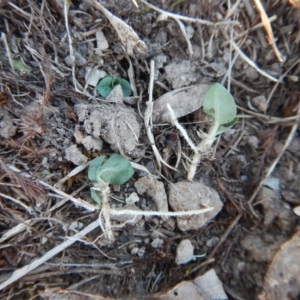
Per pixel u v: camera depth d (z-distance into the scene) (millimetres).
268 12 89
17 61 77
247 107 91
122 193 78
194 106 83
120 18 83
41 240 77
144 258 80
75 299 77
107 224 71
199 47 87
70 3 81
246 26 89
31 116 74
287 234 81
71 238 76
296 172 87
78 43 82
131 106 82
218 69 87
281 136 91
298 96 90
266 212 84
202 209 76
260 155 89
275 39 90
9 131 74
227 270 82
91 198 77
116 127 76
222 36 88
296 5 86
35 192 75
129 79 83
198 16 86
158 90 84
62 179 76
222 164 87
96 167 73
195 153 78
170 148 81
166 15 83
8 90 75
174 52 86
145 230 80
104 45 83
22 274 75
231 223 85
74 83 79
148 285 81
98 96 81
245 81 91
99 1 82
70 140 76
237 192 87
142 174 79
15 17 79
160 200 78
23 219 76
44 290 77
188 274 81
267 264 79
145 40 85
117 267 80
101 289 79
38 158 76
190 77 83
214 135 77
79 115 76
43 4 80
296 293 73
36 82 77
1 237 75
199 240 83
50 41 79
